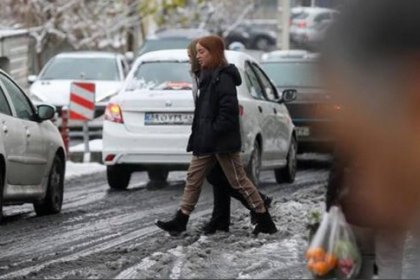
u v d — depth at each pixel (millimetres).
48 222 26953
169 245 22328
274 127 34062
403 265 19094
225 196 23547
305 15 71062
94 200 31625
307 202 28781
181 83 32594
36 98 49344
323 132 40125
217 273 19203
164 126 32312
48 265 20406
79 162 42812
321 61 36969
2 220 27359
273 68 42406
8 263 20922
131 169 33375
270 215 24234
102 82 51312
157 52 33719
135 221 26906
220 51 22766
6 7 67312
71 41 69812
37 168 27484
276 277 18812
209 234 23453
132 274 19141
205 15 86375
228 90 22688
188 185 23109
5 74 27375
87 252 22141
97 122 49719
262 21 112125
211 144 22750
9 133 25812
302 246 21812
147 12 73188
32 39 66688
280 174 36062
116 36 72625
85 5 70812
